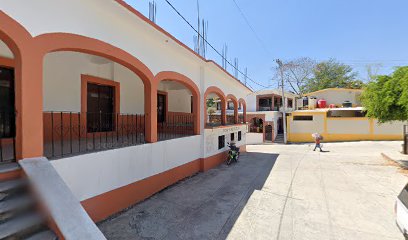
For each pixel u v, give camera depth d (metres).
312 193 6.29
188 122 10.81
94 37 4.33
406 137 11.82
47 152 4.29
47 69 5.96
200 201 5.64
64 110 6.33
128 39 5.20
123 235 3.96
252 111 25.75
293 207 5.28
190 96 14.13
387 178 7.85
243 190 6.56
